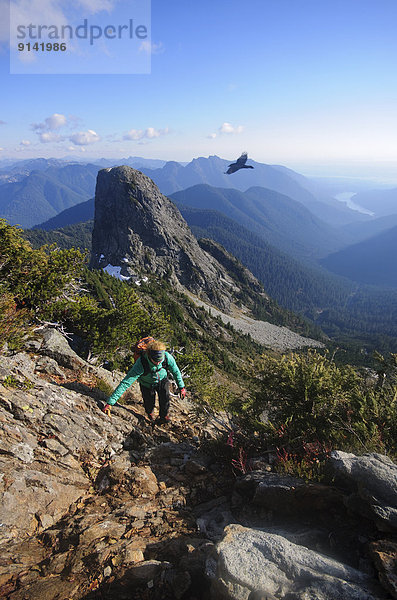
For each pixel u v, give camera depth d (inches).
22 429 200.8
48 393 246.1
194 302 6707.7
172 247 7760.8
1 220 457.7
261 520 149.1
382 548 103.1
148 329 615.2
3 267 458.9
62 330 490.0
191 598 106.0
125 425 255.6
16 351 295.9
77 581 115.0
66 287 501.4
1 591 110.3
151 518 155.3
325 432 193.8
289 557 99.4
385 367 234.7
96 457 214.1
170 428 284.8
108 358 529.3
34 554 132.1
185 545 129.3
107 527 144.7
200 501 177.6
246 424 229.9
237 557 100.0
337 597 87.0
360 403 196.9
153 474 201.9
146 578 112.9
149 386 251.9
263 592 90.7
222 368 3201.3
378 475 125.8
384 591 90.3
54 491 170.1
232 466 203.0
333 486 139.4
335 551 116.3
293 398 215.9
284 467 175.2
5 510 147.3
